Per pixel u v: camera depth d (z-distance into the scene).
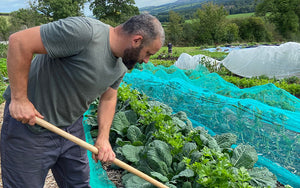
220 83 5.64
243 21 46.38
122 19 53.03
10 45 1.59
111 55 1.79
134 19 1.73
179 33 46.41
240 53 10.52
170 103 5.10
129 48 1.76
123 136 3.78
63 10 47.84
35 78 1.80
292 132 3.31
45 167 2.01
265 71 9.84
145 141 3.60
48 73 1.77
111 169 3.39
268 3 47.41
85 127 4.26
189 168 2.71
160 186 2.24
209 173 2.42
